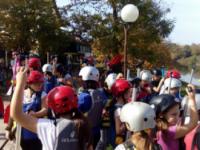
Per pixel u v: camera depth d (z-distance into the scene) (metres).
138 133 3.25
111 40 27.61
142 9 27.61
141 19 27.27
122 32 27.38
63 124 3.46
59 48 26.09
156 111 3.82
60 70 9.61
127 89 5.24
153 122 3.30
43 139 3.44
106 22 27.73
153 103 3.87
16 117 3.35
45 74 8.60
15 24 24.42
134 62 27.55
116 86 5.26
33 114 4.99
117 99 5.24
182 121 3.98
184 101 4.11
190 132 3.88
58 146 3.42
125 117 3.31
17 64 8.27
